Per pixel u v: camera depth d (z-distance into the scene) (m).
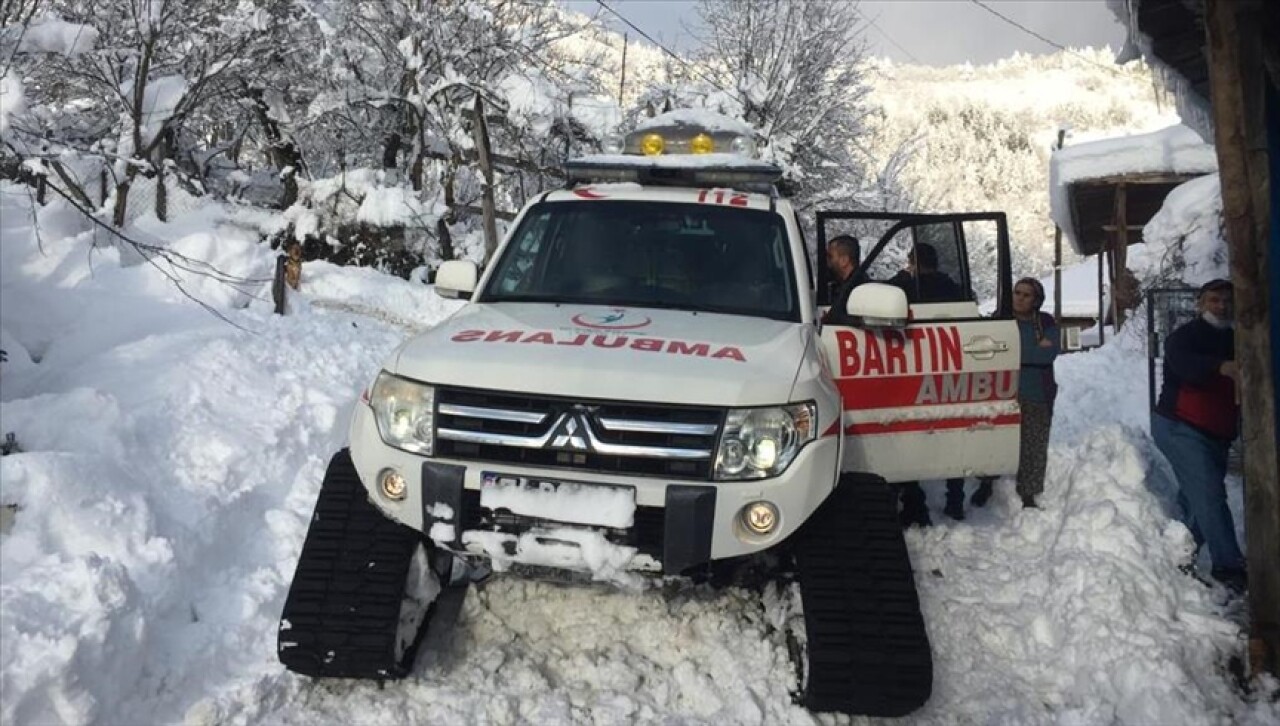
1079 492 5.91
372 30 16.78
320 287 12.30
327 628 3.75
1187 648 4.42
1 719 3.29
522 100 15.96
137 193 13.34
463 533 3.74
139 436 5.81
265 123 16.34
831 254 5.84
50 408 5.56
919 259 5.63
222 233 13.05
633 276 4.93
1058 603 4.88
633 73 23.59
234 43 13.71
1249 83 4.27
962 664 4.52
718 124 6.46
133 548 4.48
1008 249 5.56
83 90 13.70
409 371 3.93
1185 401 5.30
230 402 6.85
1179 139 19.38
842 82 22.34
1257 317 4.33
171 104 13.42
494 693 3.92
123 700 3.67
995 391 5.38
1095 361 14.23
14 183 10.52
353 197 14.68
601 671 4.14
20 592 3.74
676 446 3.67
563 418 3.70
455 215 15.60
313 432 6.93
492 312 4.57
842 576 3.83
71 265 8.91
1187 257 13.66
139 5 12.49
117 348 7.46
